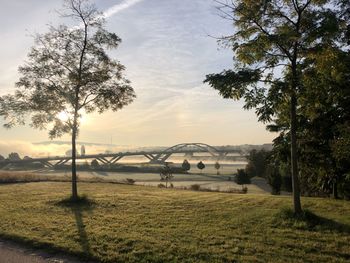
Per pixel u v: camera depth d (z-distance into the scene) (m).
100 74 18.94
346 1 12.64
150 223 12.88
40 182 29.27
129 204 16.94
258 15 12.85
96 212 15.13
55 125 18.91
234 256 9.06
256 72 12.74
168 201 17.69
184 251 9.45
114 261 8.88
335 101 17.56
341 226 11.92
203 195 20.52
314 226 12.01
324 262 8.72
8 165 109.88
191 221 13.14
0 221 13.32
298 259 8.91
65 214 14.77
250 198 18.72
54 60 18.80
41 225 12.62
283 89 12.49
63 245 10.03
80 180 32.56
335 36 12.52
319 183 23.23
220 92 12.85
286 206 14.63
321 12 12.45
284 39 12.39
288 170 23.92
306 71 13.14
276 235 11.09
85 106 19.52
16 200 18.39
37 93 18.53
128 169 102.75
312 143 19.73
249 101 12.74
